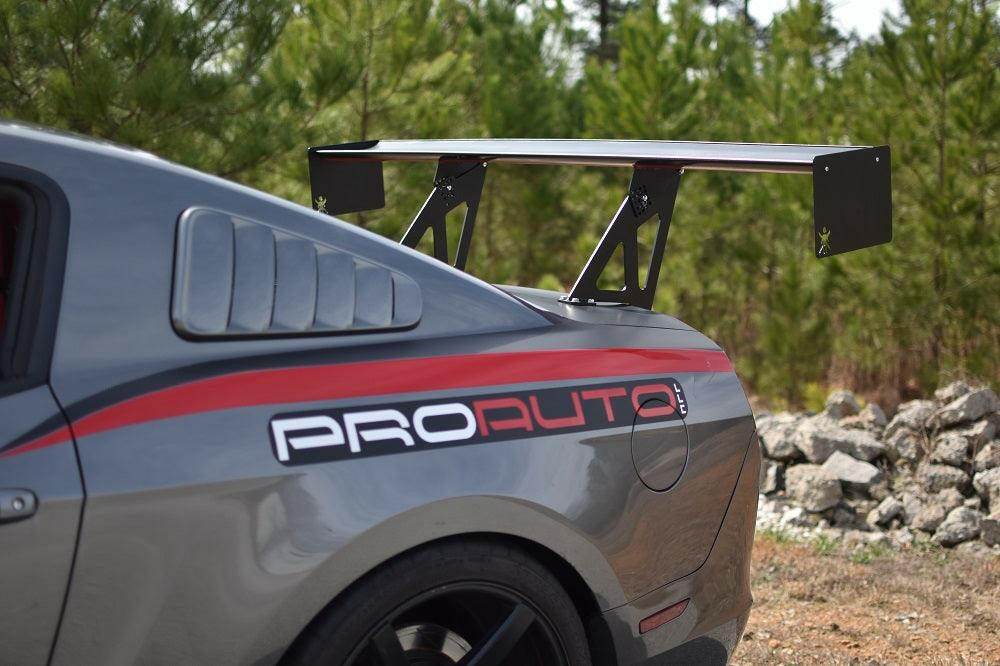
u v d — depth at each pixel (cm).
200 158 694
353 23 956
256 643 166
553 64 1498
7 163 167
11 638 148
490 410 193
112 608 155
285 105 771
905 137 959
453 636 195
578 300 237
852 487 568
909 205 989
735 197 1222
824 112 1155
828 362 1161
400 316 194
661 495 215
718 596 230
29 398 156
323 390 177
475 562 187
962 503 538
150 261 172
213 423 166
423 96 1039
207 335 171
